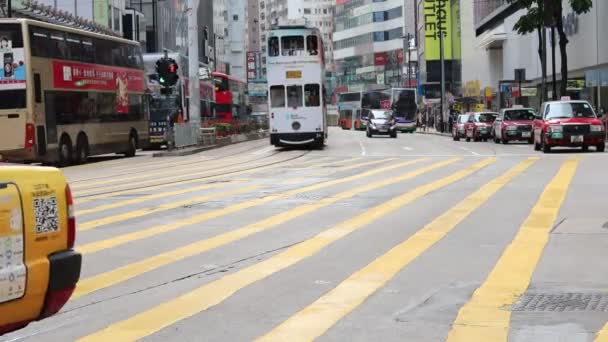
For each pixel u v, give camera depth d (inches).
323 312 265.1
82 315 267.6
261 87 4293.8
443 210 515.2
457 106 3011.8
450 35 3991.1
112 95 1380.4
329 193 631.8
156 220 501.0
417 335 234.7
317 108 1482.5
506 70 2527.1
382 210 522.9
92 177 904.9
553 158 997.2
